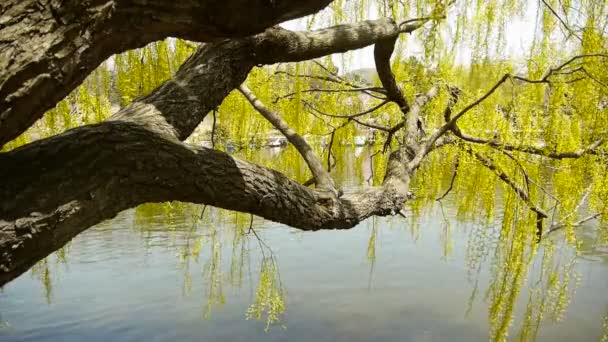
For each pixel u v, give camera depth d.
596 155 3.57
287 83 3.84
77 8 0.87
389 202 2.27
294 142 2.38
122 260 9.81
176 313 7.73
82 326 7.40
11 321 7.52
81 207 0.99
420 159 2.69
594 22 3.21
